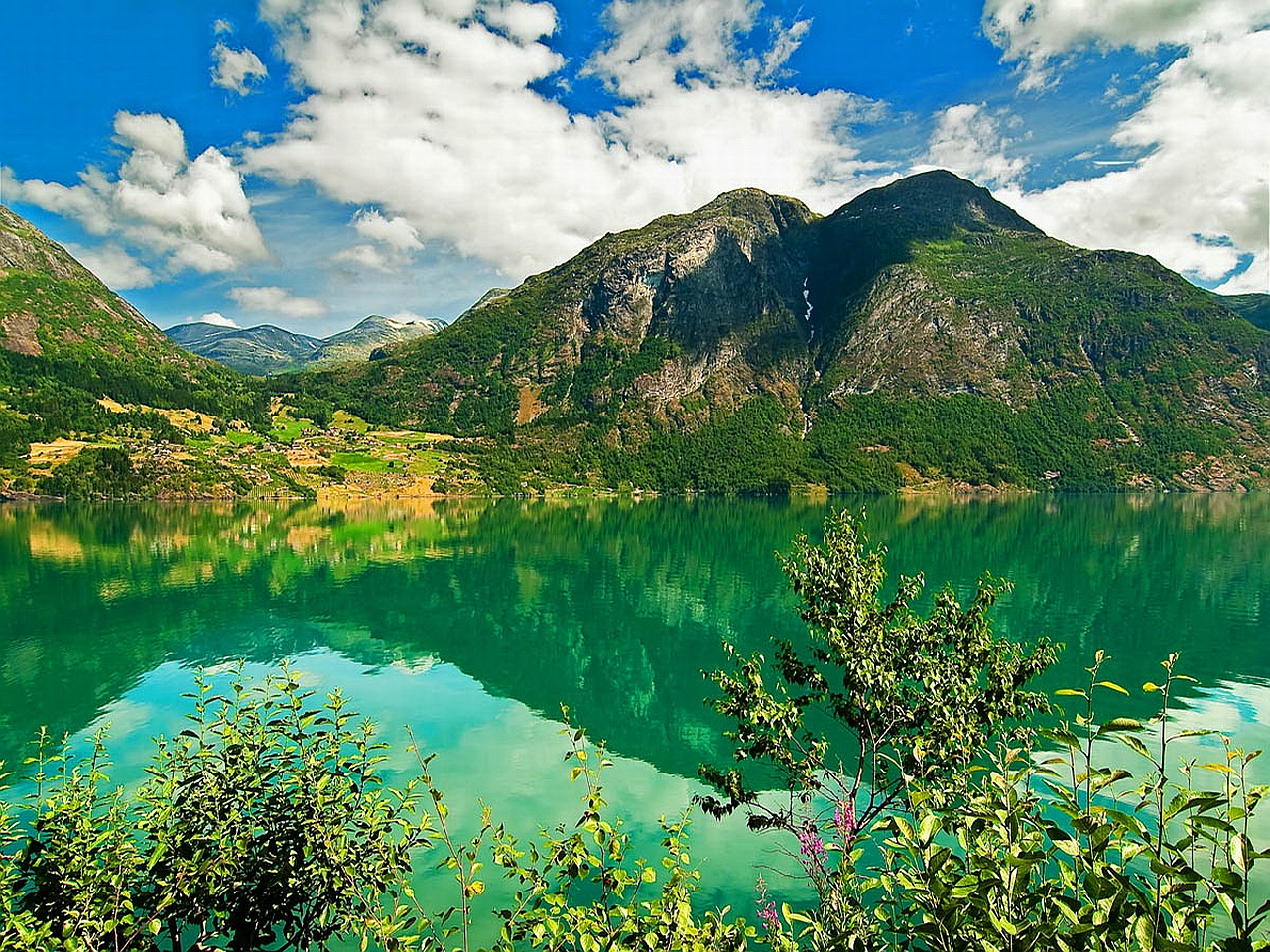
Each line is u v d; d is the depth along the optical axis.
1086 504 194.00
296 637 53.53
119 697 39.75
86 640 52.31
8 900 8.92
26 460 190.88
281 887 10.20
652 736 34.69
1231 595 63.47
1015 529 123.19
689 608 63.56
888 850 6.71
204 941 10.12
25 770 29.48
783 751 16.48
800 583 16.27
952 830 5.40
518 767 30.59
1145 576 72.88
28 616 59.97
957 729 14.04
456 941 17.81
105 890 9.27
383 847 10.18
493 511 179.00
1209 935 17.72
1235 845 4.29
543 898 8.47
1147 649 46.31
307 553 97.19
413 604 65.31
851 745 31.02
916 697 15.02
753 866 21.92
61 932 8.78
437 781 28.92
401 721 36.31
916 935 5.01
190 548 100.69
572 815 26.05
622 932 7.74
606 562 90.06
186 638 53.00
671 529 135.12
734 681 16.56
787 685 37.84
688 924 7.40
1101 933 4.23
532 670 45.50
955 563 81.38
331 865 9.96
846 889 7.88
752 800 17.12
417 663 47.06
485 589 72.44
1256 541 102.50
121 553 95.56
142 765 30.53
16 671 44.69
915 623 15.78
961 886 4.74
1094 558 85.44
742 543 110.31
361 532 125.25
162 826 10.38
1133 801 23.47
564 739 33.97
